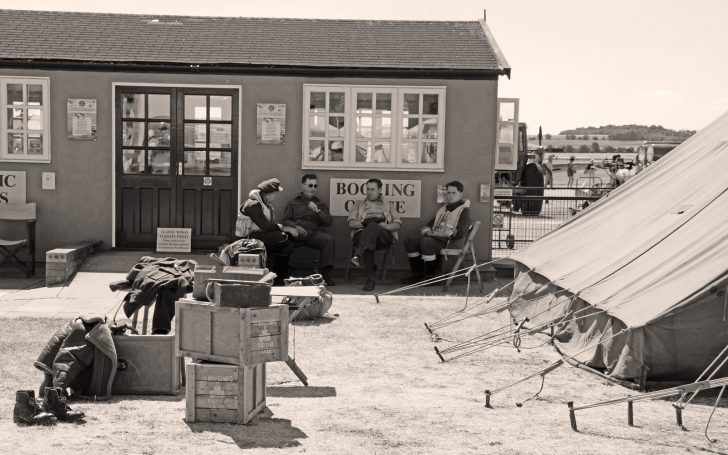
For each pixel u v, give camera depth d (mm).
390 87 14836
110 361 7504
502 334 10008
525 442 6543
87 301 12273
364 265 14312
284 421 7008
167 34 15930
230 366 6855
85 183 14930
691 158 11352
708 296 8086
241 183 14938
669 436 6762
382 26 16641
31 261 14484
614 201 11922
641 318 8258
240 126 14867
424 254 14008
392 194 14930
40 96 14820
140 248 15023
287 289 9094
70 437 6426
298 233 13828
